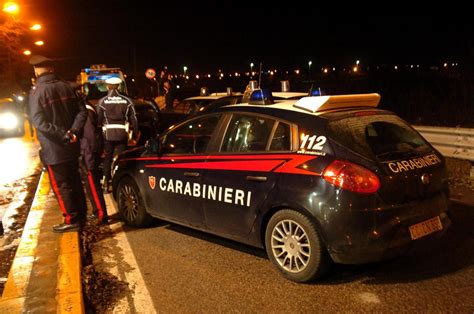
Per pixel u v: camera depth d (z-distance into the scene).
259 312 3.73
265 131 4.43
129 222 6.02
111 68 15.07
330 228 3.79
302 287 4.10
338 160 3.84
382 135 4.23
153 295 4.09
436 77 17.30
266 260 4.74
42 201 7.20
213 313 3.75
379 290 3.98
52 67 5.32
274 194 4.13
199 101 10.72
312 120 4.13
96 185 6.15
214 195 4.70
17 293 4.06
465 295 3.84
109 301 4.01
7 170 10.75
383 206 3.77
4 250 5.64
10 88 26.69
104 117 7.55
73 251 5.00
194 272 4.52
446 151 7.62
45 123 5.14
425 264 4.46
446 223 4.24
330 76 41.16
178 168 5.14
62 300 3.90
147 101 10.08
